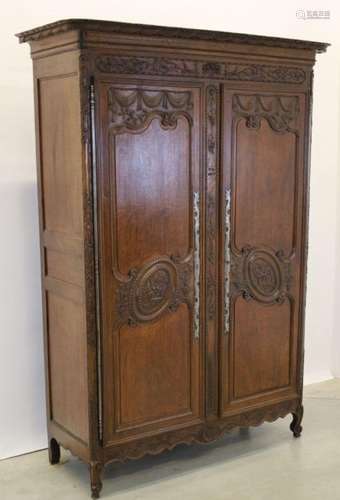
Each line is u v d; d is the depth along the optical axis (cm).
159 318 281
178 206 278
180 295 285
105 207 259
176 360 288
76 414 282
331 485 289
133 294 272
